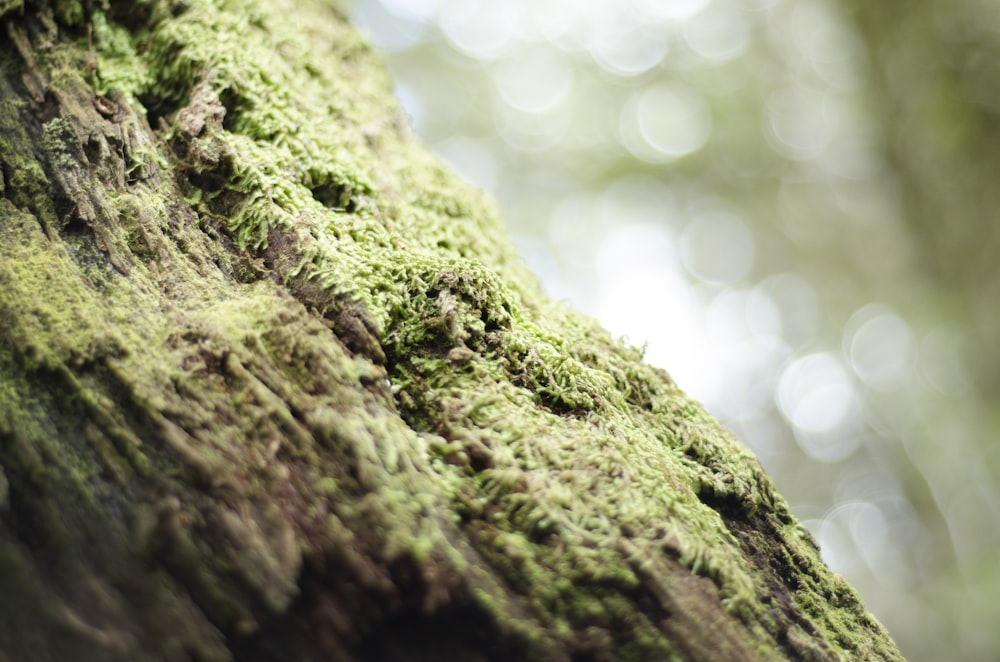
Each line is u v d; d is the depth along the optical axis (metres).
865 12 7.40
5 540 0.98
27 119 1.30
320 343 1.17
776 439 8.95
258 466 1.06
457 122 9.15
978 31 6.27
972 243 6.52
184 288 1.22
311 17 2.23
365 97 2.08
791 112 9.06
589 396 1.31
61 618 0.98
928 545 7.28
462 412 1.19
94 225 1.23
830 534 8.07
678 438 1.45
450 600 1.03
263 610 1.01
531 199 9.16
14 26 1.38
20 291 1.11
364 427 1.11
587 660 1.05
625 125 9.38
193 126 1.43
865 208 8.31
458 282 1.32
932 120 6.72
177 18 1.63
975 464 6.71
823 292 9.11
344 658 1.03
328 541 1.03
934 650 6.09
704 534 1.19
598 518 1.12
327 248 1.29
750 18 9.27
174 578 1.01
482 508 1.10
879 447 8.55
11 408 1.03
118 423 1.05
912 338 7.53
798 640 1.17
